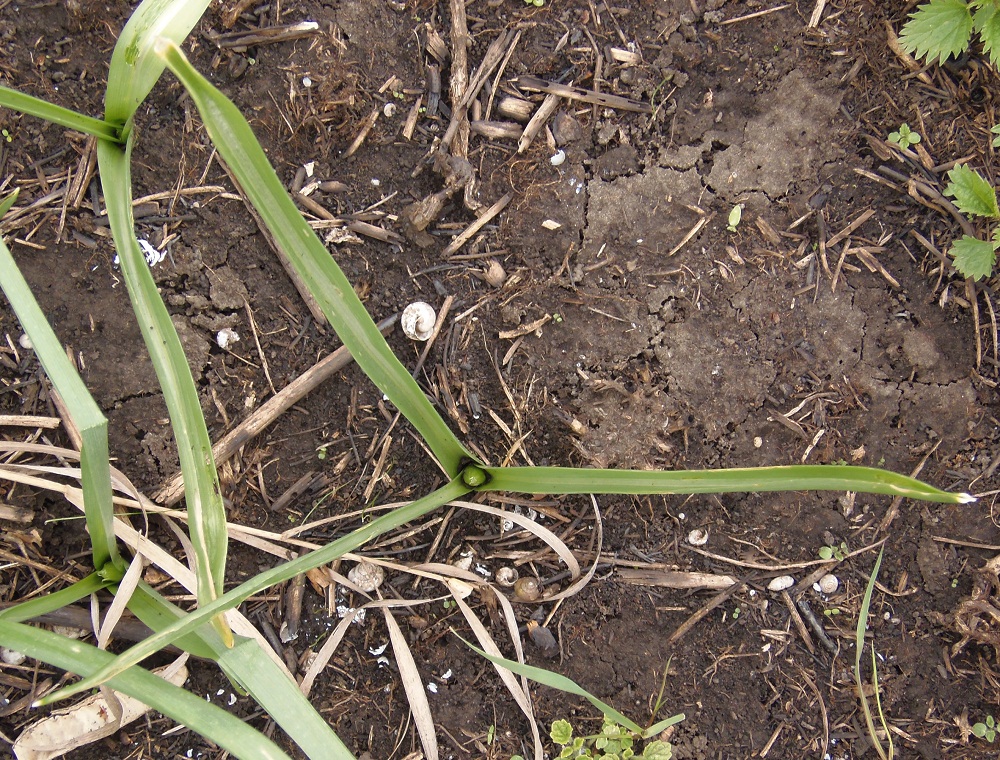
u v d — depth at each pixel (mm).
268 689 568
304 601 674
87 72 656
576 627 679
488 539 679
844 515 680
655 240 675
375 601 674
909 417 678
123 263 573
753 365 674
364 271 674
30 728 645
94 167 660
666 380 673
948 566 679
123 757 660
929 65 674
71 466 660
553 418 671
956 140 675
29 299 570
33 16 653
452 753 673
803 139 677
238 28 660
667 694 677
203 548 562
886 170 676
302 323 671
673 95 679
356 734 672
